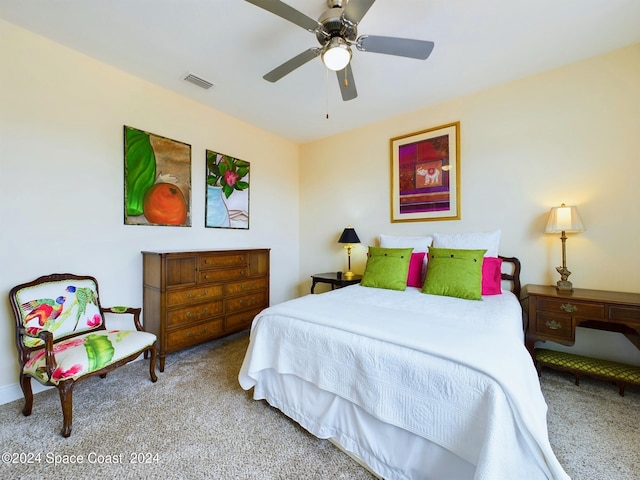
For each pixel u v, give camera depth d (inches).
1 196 71.7
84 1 65.2
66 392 58.6
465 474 40.6
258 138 143.9
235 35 76.9
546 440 35.8
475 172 108.2
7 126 72.5
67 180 82.5
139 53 84.9
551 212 88.2
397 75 95.7
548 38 78.1
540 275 96.3
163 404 70.8
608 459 52.1
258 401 72.5
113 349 69.2
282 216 157.9
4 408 69.2
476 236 101.4
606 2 65.4
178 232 110.6
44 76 78.1
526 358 47.4
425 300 82.5
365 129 139.3
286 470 50.5
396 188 128.6
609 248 85.7
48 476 49.0
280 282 156.8
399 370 46.3
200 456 53.6
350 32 60.4
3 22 71.8
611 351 85.8
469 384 39.9
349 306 73.4
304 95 109.8
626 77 83.0
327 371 55.3
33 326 68.7
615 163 84.8
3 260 71.9
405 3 65.2
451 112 113.2
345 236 131.7
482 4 65.8
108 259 91.3
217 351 105.2
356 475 49.6
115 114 92.5
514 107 100.0
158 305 91.4
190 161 114.0
